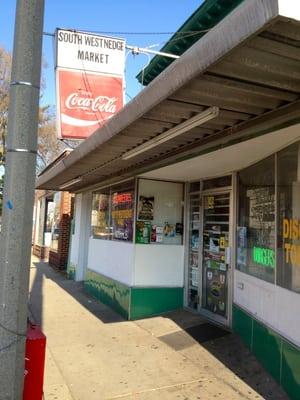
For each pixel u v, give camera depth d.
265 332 5.35
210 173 7.45
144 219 8.42
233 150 5.39
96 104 9.29
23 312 2.98
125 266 8.59
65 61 9.20
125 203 9.02
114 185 9.88
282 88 3.48
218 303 7.48
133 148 6.02
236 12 2.65
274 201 5.41
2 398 2.88
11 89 3.08
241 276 6.53
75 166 7.98
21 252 2.98
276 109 3.97
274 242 5.30
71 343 6.62
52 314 8.58
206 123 4.61
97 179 9.85
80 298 10.35
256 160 6.05
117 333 7.20
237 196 6.99
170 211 8.64
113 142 5.68
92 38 9.34
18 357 2.95
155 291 8.30
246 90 3.55
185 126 4.55
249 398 4.62
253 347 5.80
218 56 2.84
